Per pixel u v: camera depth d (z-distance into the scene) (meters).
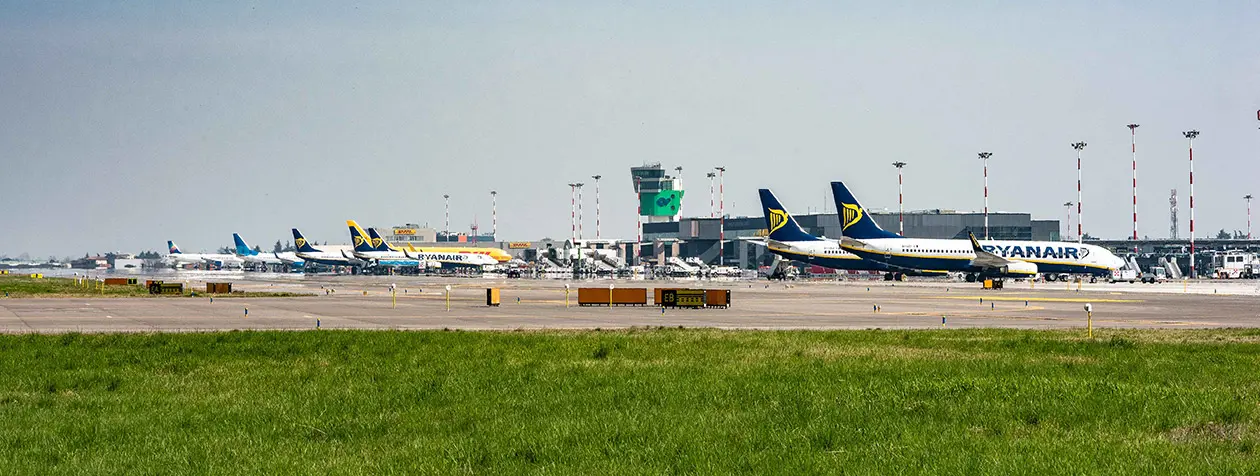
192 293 152.50
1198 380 44.06
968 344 63.19
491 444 29.58
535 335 69.25
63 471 26.62
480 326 83.38
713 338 66.50
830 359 52.59
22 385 43.03
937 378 43.66
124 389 41.84
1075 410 35.03
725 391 39.72
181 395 40.12
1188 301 133.62
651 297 136.50
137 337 67.56
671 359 52.69
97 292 162.50
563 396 38.84
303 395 39.81
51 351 58.06
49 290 170.12
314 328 80.94
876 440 29.94
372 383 43.31
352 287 192.38
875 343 63.81
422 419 34.22
